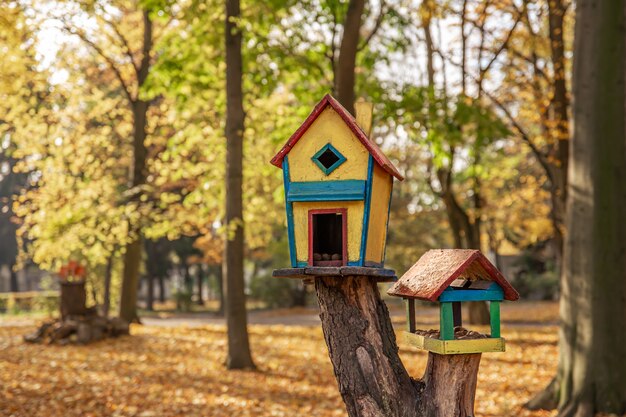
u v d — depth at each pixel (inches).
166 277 1827.0
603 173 324.8
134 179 813.2
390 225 1238.3
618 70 327.0
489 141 536.4
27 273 2183.8
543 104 625.3
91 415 335.6
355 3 477.4
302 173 154.7
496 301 141.6
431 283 138.0
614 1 327.3
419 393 142.9
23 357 510.6
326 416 352.2
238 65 488.1
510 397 385.1
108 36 755.4
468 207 1077.8
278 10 478.3
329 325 147.8
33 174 952.9
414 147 856.9
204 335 679.1
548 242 1483.8
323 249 159.0
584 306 323.9
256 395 400.2
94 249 672.4
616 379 314.8
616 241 322.0
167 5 478.0
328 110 154.5
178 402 374.0
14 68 413.4
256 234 969.5
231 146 489.4
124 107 940.6
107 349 572.7
